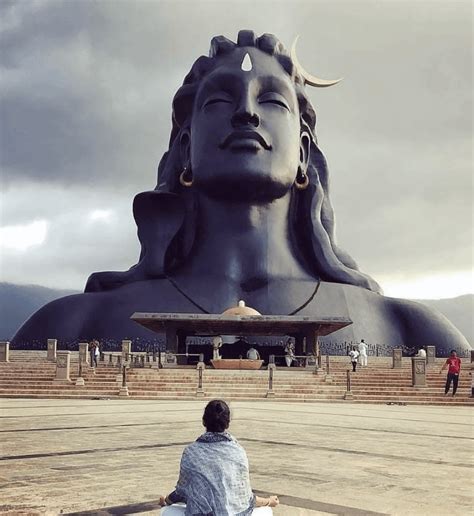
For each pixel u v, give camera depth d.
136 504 7.02
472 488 8.33
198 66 57.16
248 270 55.03
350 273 58.69
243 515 4.48
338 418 18.58
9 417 17.72
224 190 54.28
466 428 16.11
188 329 43.50
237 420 17.42
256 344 50.66
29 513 6.59
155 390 27.70
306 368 35.62
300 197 59.62
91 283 59.69
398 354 37.75
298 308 54.19
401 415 20.27
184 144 58.25
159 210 56.94
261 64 55.19
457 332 60.75
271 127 53.91
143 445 11.94
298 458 10.67
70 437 13.13
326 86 64.12
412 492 8.01
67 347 55.06
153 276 56.47
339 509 7.00
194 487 4.45
